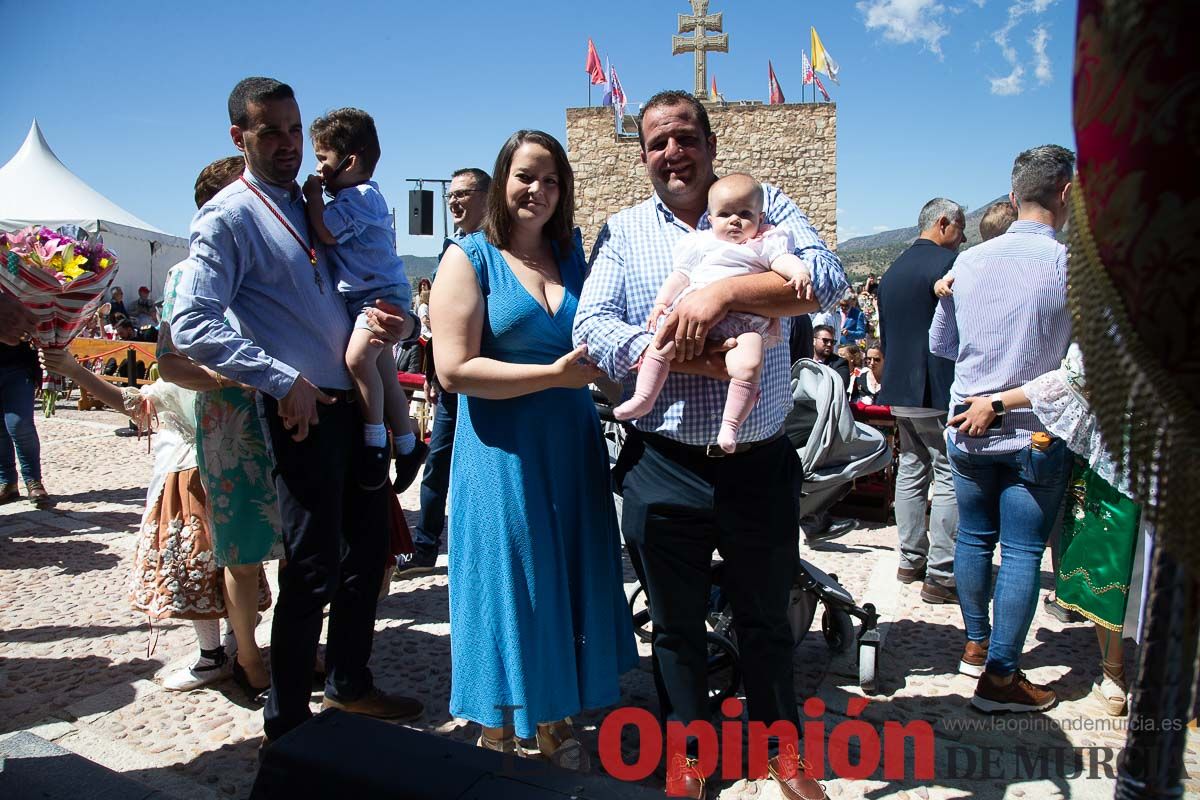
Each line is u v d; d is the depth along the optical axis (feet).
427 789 6.18
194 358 7.95
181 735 9.39
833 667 11.35
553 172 8.28
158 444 10.51
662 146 8.00
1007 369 9.72
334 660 9.52
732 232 7.51
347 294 9.17
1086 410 8.84
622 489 8.37
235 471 9.53
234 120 8.41
